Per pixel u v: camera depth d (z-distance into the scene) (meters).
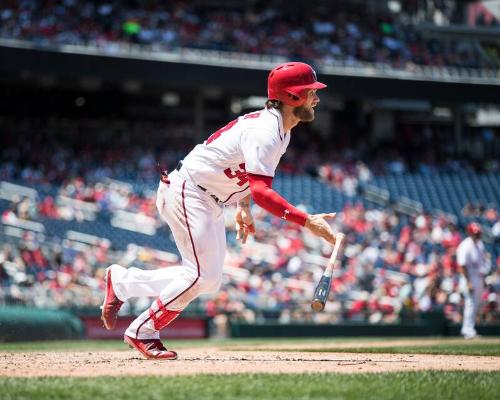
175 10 133.38
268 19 139.38
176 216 21.98
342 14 146.88
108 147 123.94
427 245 102.94
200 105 137.75
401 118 157.38
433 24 157.00
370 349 32.75
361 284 85.56
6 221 89.19
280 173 124.12
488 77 140.75
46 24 121.00
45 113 140.25
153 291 22.94
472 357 27.69
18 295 65.62
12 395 14.67
